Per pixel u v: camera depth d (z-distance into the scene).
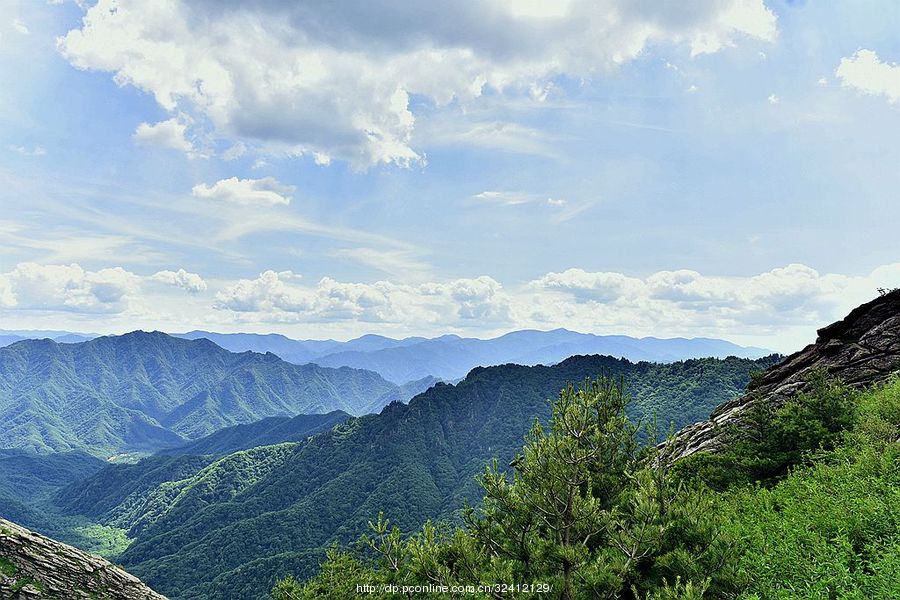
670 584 9.94
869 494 10.59
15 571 16.38
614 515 11.41
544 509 11.58
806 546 9.41
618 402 15.53
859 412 17.27
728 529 10.95
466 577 11.32
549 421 12.77
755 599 8.04
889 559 7.66
